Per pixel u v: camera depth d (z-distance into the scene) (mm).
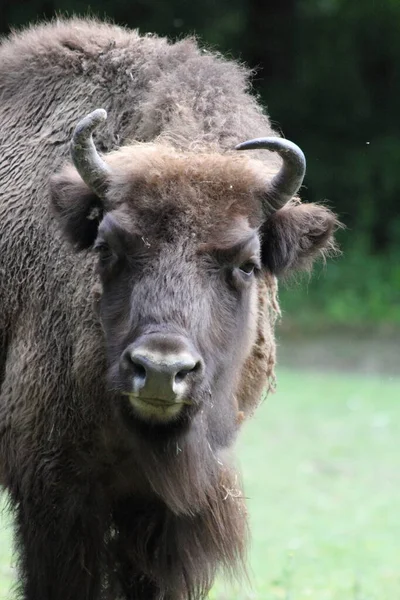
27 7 76062
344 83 88375
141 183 17625
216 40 82000
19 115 22062
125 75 21000
